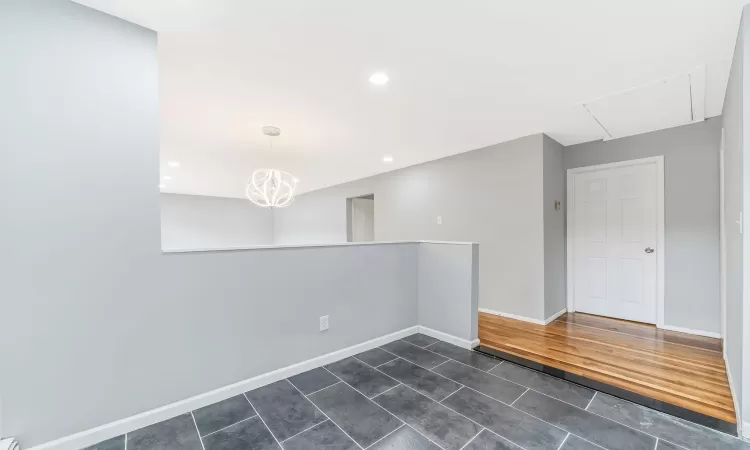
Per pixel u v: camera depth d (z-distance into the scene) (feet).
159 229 5.74
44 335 4.75
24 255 4.61
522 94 8.44
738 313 5.73
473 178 13.89
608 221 12.30
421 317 10.53
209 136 11.82
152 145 5.64
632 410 6.07
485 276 13.35
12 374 4.54
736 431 5.40
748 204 5.24
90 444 5.07
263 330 7.09
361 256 9.06
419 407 6.19
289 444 5.13
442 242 9.95
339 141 12.50
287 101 8.84
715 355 8.62
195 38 6.00
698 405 6.22
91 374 5.11
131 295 5.46
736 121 5.99
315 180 21.33
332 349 8.36
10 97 4.51
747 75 5.17
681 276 10.59
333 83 7.83
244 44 6.24
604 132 11.48
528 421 5.73
